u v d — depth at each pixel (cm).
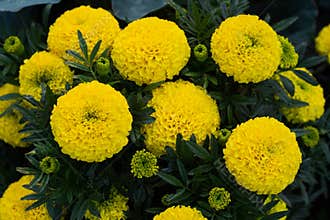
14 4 109
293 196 109
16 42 102
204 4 100
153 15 112
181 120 91
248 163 87
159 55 91
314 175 114
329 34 114
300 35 122
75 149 87
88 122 86
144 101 91
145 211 96
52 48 98
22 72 97
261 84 97
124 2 110
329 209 123
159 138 91
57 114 87
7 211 95
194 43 98
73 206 94
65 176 92
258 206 92
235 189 91
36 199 92
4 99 98
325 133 108
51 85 96
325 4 132
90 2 116
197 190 92
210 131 93
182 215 86
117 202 94
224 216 90
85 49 93
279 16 123
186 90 93
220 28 93
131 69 92
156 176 95
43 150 91
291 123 106
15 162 109
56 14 118
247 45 91
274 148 87
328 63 121
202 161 93
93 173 92
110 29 96
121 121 87
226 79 97
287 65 98
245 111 96
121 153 93
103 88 88
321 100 105
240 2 103
